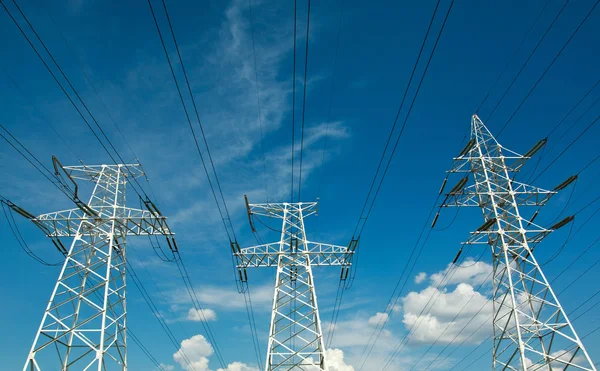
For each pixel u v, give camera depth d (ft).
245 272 126.31
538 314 105.40
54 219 108.06
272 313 112.37
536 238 115.65
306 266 120.26
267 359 105.50
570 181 112.47
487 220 125.29
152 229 114.83
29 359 86.07
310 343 106.93
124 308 105.60
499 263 117.19
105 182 117.60
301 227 126.31
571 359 93.71
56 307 94.17
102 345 93.09
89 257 105.19
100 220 109.91
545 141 115.34
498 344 109.40
